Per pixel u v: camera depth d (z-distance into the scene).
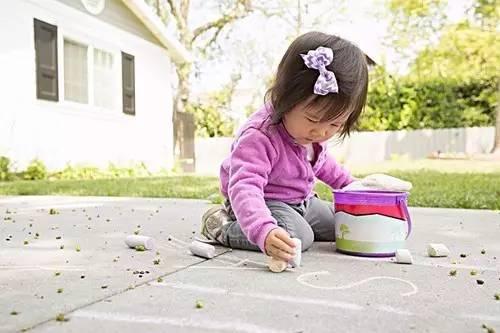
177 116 11.91
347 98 1.67
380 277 1.42
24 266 1.55
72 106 7.73
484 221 2.75
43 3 7.10
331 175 2.26
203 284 1.32
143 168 9.23
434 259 1.71
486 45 11.64
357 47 1.78
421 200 3.95
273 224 1.59
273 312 1.08
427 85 13.44
